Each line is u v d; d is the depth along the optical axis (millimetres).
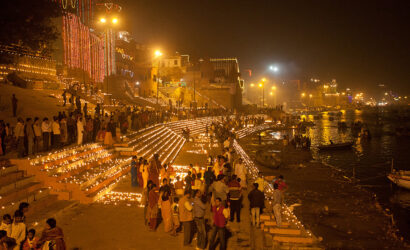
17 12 16484
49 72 38312
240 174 17156
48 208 12523
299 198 20422
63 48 42906
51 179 13703
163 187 11672
